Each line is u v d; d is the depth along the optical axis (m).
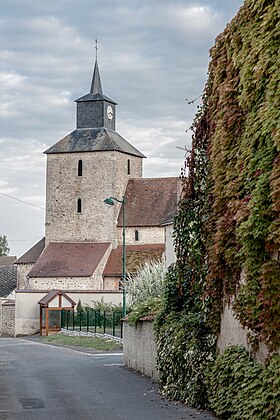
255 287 11.16
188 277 16.31
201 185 15.48
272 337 10.53
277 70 10.59
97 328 50.00
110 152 74.44
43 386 18.66
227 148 13.09
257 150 11.48
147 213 73.50
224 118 13.20
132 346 23.67
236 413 11.31
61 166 75.56
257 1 11.62
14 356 33.16
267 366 10.75
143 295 44.44
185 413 13.05
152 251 70.88
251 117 11.66
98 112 77.19
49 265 69.81
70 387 18.28
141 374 21.52
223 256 13.05
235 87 12.86
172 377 15.70
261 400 10.26
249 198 11.57
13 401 15.72
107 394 16.59
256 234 10.89
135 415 13.07
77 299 60.00
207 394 13.55
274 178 10.37
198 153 15.60
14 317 60.09
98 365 25.70
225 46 13.82
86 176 74.69
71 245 73.25
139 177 79.56
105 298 60.50
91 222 73.94
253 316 11.16
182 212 16.23
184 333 15.23
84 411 13.88
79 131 76.94
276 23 10.88
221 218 12.93
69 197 75.00
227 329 13.27
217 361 12.84
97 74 79.00
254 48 11.52
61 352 35.75
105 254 71.12
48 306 54.84
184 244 16.25
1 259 109.81
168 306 17.69
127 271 68.25
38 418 13.16
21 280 75.25
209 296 14.30
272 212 10.62
